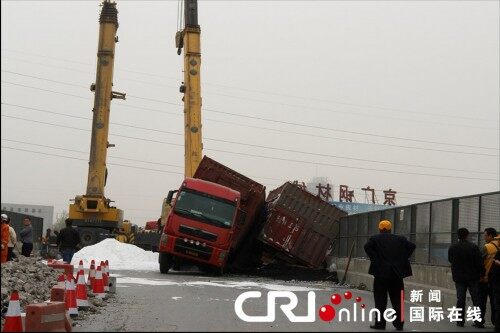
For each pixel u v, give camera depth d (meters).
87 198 43.50
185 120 40.94
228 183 32.16
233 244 31.55
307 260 32.34
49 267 21.61
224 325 13.01
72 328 12.63
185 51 41.59
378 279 13.15
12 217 40.88
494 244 14.25
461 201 18.94
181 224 29.33
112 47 44.28
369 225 27.59
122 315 14.87
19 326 10.84
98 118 43.59
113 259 38.97
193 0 41.88
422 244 21.84
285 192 32.28
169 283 24.83
